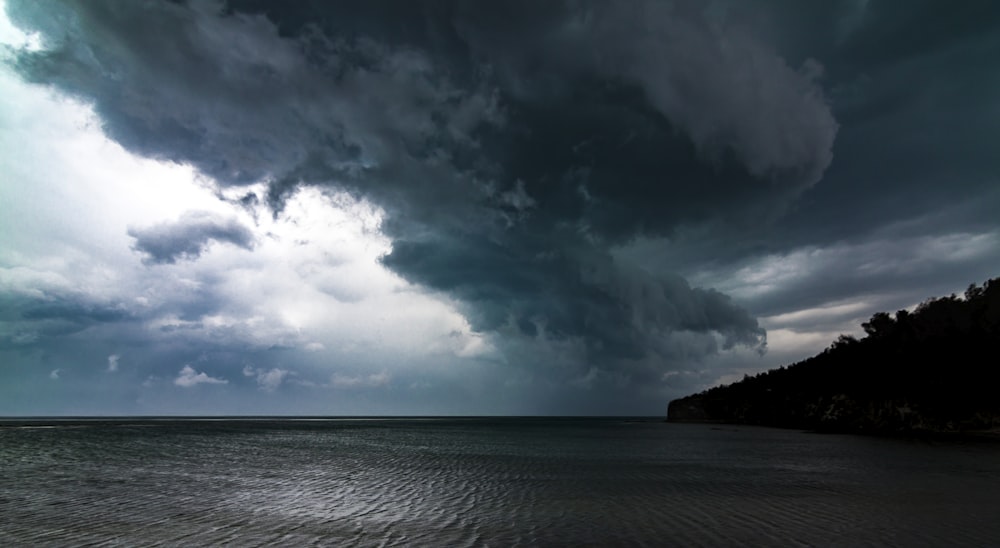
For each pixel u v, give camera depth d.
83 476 37.25
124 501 27.53
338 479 37.81
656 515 24.95
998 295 133.25
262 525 22.31
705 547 18.98
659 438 104.12
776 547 18.97
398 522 23.23
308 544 19.23
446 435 113.50
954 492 32.62
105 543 19.08
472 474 41.97
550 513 25.44
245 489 32.41
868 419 130.00
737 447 77.00
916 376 127.50
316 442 81.88
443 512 25.61
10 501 27.22
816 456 60.72
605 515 24.95
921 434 110.50
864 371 145.25
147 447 65.12
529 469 46.12
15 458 49.28
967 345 124.06
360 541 19.78
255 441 81.56
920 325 145.75
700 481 38.16
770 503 28.41
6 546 18.58
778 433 124.69
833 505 27.80
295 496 29.92
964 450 69.56
